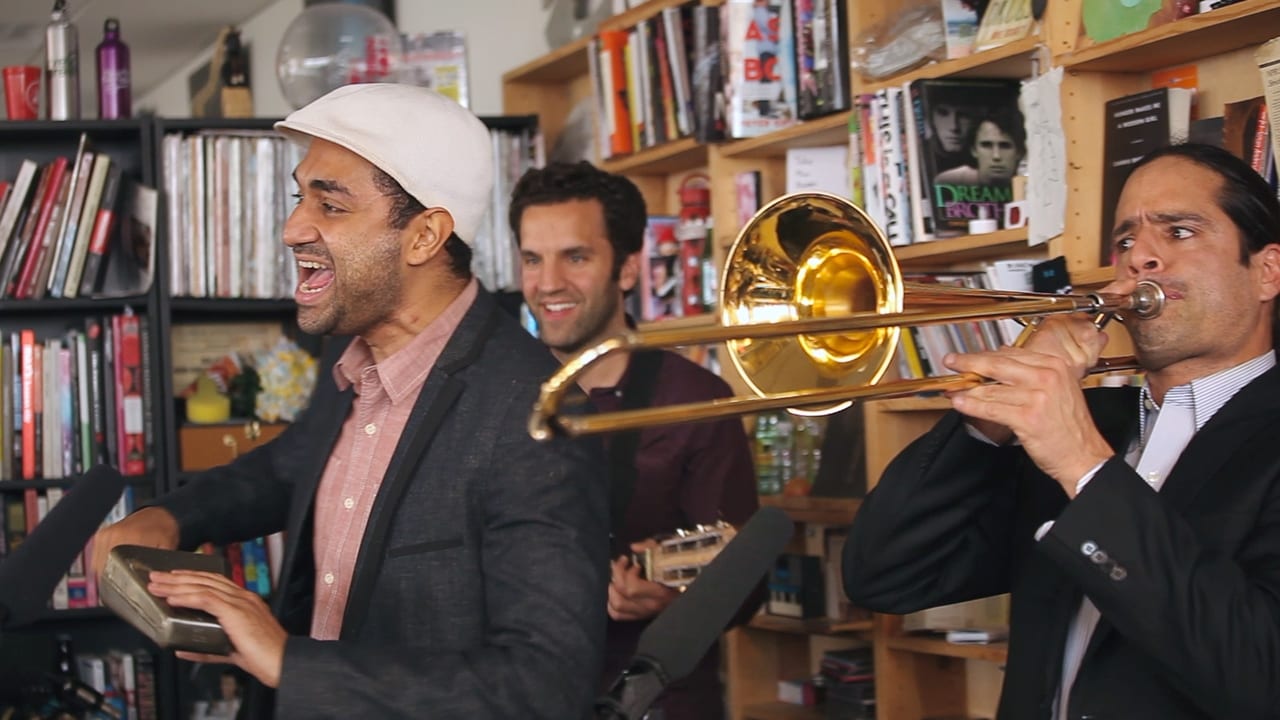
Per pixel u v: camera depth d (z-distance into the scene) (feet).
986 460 6.25
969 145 9.49
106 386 12.92
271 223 13.32
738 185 11.71
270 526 7.13
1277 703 4.99
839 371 5.90
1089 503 5.14
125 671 12.72
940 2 9.61
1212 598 5.01
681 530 7.62
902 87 9.63
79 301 12.87
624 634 7.86
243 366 13.65
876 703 10.47
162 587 5.17
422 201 5.98
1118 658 5.48
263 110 20.27
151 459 12.96
